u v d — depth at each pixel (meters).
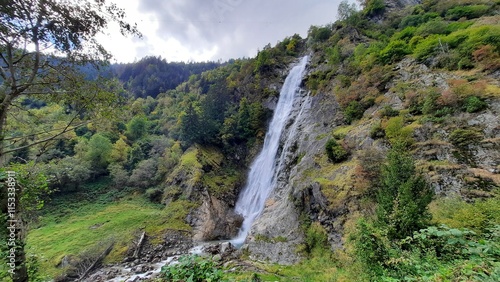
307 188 17.75
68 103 8.75
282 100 41.22
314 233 15.31
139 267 18.80
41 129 10.52
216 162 37.16
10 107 7.84
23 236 5.94
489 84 15.10
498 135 12.34
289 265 14.30
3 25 5.98
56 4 6.42
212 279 3.75
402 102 19.05
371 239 6.89
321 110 28.50
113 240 22.08
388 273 6.03
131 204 32.00
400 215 7.77
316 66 39.09
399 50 24.41
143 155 41.38
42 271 17.23
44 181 6.58
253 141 39.81
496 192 10.04
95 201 32.41
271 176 29.47
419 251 5.97
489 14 27.72
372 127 18.27
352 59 32.44
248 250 17.66
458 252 5.54
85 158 36.25
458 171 11.99
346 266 11.65
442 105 15.60
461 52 18.61
